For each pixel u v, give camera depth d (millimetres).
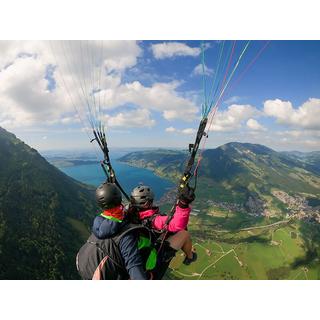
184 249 3508
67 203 115812
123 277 3025
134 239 3010
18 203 101875
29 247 80312
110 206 3029
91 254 2998
